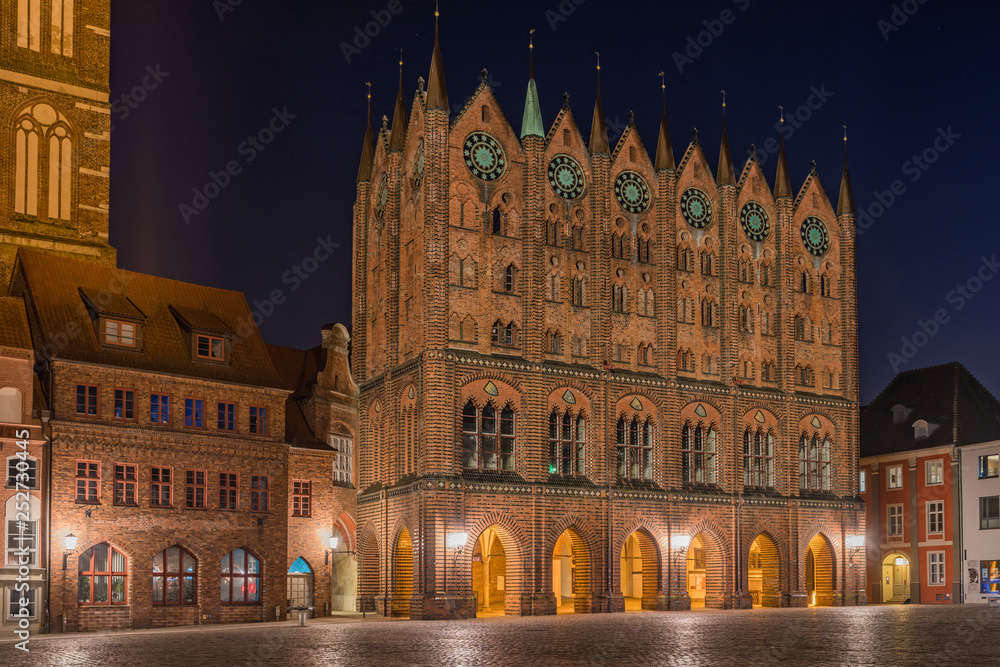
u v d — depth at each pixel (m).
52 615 47.91
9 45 64.56
